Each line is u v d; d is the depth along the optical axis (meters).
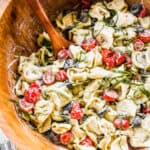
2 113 0.61
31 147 0.59
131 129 0.65
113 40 0.71
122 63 0.69
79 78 0.68
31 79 0.68
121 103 0.66
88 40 0.70
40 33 0.72
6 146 0.71
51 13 0.73
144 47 0.70
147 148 0.64
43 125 0.65
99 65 0.69
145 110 0.66
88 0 0.73
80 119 0.66
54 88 0.67
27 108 0.65
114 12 0.73
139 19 0.72
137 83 0.67
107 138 0.65
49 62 0.70
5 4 0.66
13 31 0.68
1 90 0.64
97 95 0.68
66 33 0.72
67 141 0.64
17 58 0.69
